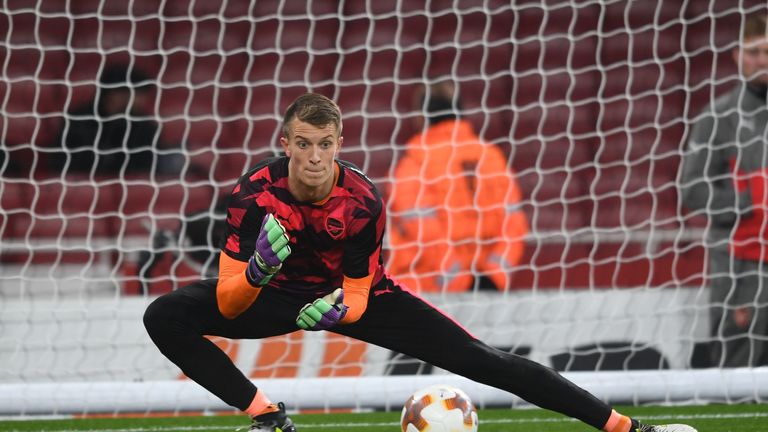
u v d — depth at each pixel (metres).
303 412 19.52
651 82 35.12
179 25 34.25
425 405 13.18
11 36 33.34
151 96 33.53
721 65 34.69
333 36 35.41
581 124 35.03
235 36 34.72
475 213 24.52
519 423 17.73
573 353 21.20
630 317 23.41
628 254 30.58
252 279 10.85
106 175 31.20
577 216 33.47
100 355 22.56
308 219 11.62
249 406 12.22
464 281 24.53
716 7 34.72
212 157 33.41
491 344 23.27
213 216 23.56
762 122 21.12
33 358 22.64
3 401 17.83
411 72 35.47
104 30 33.78
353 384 18.30
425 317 12.41
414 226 24.16
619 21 35.50
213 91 34.31
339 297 10.71
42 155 31.98
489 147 24.64
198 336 12.09
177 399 18.06
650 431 12.65
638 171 34.00
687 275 30.14
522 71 35.59
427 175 24.41
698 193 21.36
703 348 22.81
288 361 21.38
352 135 34.75
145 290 23.23
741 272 21.25
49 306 23.58
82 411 17.95
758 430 16.66
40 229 30.89
